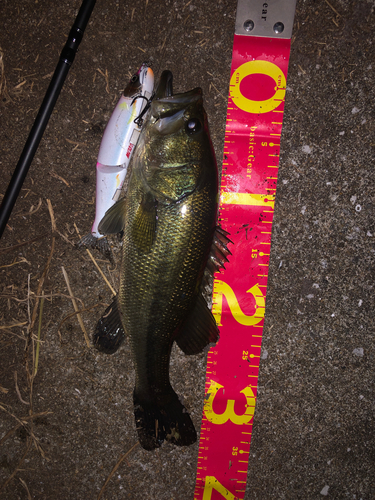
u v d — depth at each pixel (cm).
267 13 37
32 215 39
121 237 36
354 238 38
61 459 39
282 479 39
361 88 38
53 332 39
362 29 37
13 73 38
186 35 37
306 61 37
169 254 32
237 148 38
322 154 38
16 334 39
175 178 32
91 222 38
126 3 37
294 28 37
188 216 32
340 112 38
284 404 39
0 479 39
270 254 38
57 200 38
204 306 34
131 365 39
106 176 35
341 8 37
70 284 39
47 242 39
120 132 34
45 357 39
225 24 37
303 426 39
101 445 39
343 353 38
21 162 35
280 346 38
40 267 39
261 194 38
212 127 38
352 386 39
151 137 32
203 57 37
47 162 38
